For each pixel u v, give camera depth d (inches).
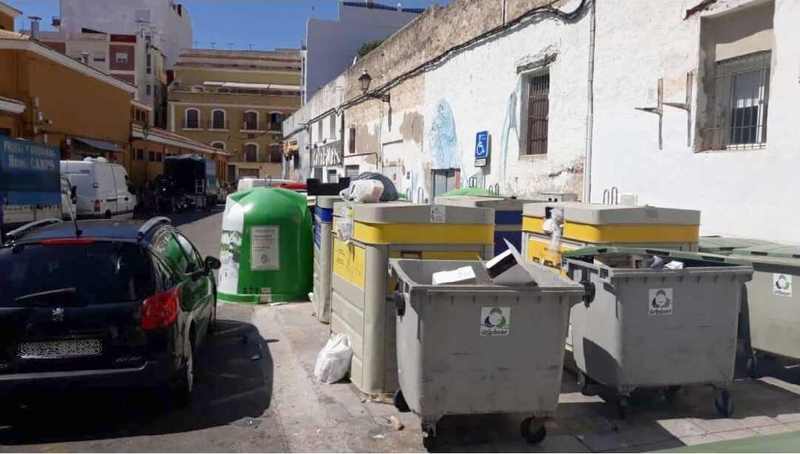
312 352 277.7
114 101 1359.5
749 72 301.4
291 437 193.5
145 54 2472.9
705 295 203.0
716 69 316.5
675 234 245.0
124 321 197.6
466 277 180.9
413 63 704.4
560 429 196.5
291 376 246.7
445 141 614.2
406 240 215.0
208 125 2632.9
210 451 184.4
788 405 217.2
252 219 380.5
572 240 250.7
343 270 248.7
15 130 958.4
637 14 354.9
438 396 174.6
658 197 341.7
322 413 209.8
